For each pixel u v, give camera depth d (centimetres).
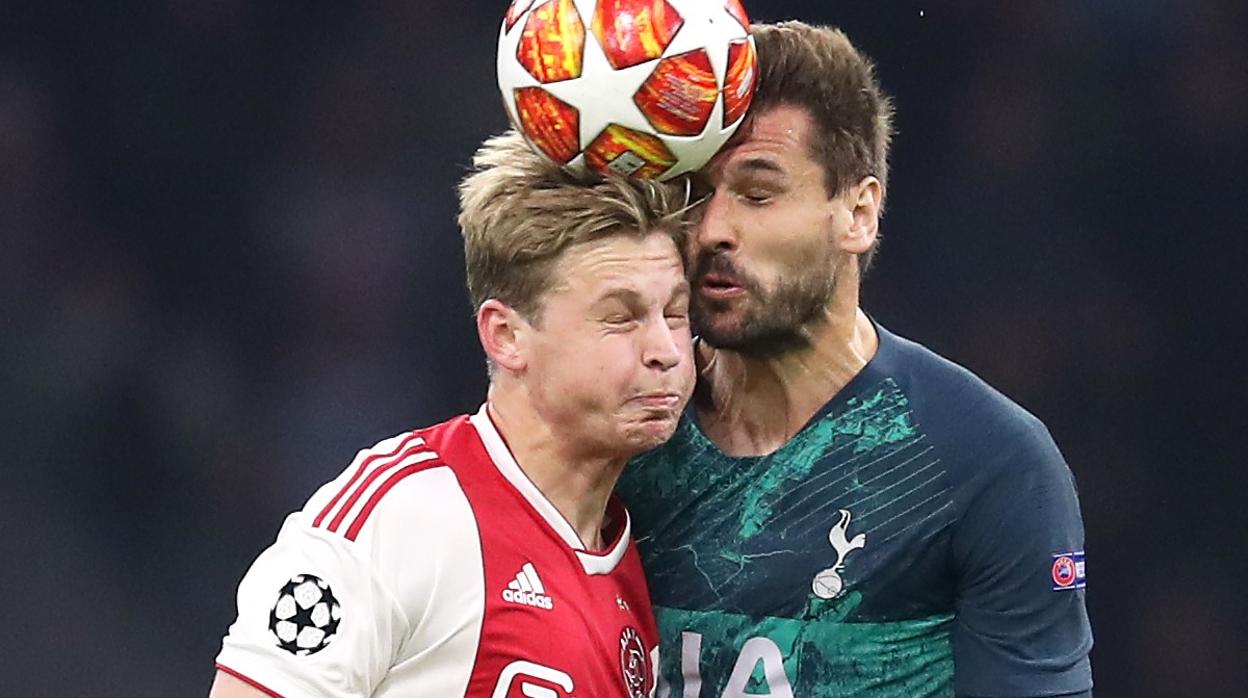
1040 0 2569
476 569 969
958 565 1048
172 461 2562
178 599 2528
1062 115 2559
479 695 962
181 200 2620
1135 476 2478
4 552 2509
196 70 2638
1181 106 2534
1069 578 1040
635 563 1076
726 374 1098
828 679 1055
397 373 2600
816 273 1018
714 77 938
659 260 976
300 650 926
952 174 2573
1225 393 2483
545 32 941
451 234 2625
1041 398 2522
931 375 1067
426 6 2650
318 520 958
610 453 1006
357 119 2645
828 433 1061
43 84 2627
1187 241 2512
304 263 2616
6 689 2472
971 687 1050
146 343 2588
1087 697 1052
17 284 2588
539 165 989
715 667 1072
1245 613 2419
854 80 1027
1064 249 2542
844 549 1047
